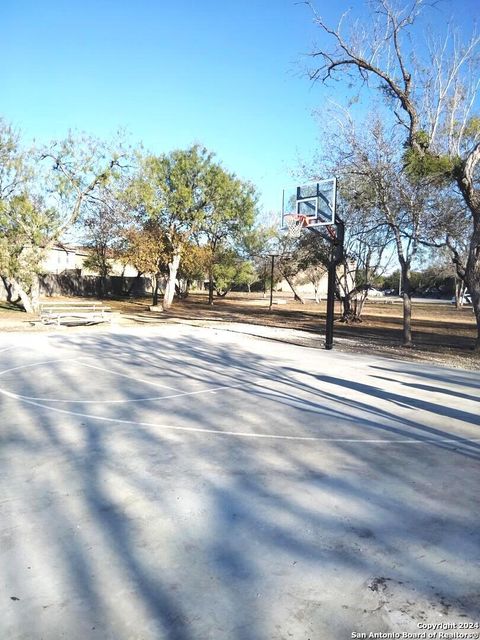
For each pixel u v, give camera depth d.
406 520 4.01
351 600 2.94
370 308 48.50
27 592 2.98
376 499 4.41
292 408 7.68
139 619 2.75
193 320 25.11
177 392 8.65
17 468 4.98
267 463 5.26
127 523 3.85
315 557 3.41
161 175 30.53
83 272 55.78
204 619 2.75
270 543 3.58
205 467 5.09
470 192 15.51
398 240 17.12
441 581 3.16
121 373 10.30
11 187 23.98
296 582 3.11
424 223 17.22
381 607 2.88
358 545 3.58
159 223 31.25
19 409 7.31
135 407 7.55
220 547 3.51
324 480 4.82
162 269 35.47
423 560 3.40
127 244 34.41
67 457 5.33
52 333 17.30
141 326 20.88
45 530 3.73
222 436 6.19
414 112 15.68
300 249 30.45
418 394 8.91
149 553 3.42
